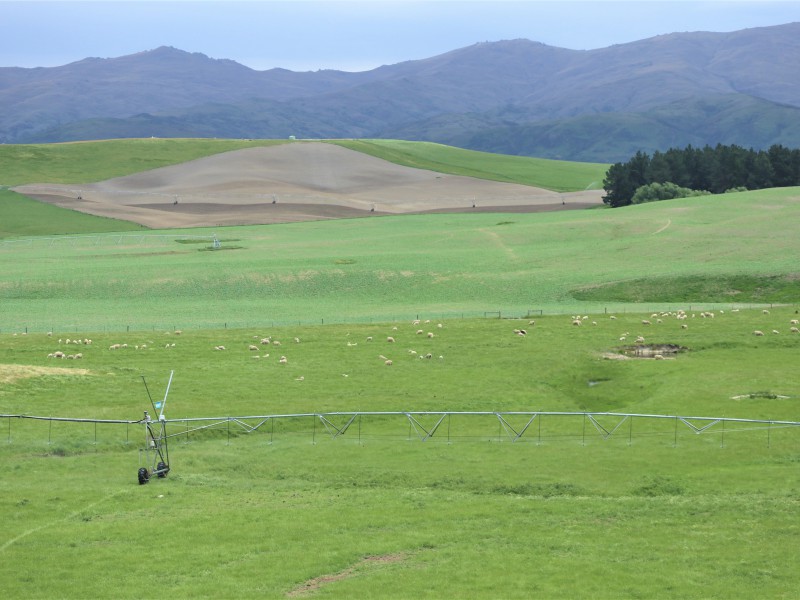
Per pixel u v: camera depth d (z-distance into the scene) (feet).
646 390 289.53
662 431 241.55
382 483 209.87
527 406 272.72
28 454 228.63
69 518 186.29
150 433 240.94
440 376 306.96
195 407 268.21
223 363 327.06
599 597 145.18
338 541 172.24
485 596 146.20
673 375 300.20
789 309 410.11
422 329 389.19
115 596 149.28
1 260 599.98
